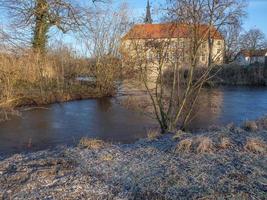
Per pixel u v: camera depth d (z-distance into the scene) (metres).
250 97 26.03
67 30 27.33
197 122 15.31
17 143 11.97
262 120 10.99
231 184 5.12
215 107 20.19
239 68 39.88
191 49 11.55
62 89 24.77
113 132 13.72
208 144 7.05
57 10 26.53
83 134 13.41
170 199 4.84
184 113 12.86
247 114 17.92
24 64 23.34
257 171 5.61
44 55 25.81
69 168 6.44
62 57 27.89
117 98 24.52
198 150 6.86
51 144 11.83
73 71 28.19
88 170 6.20
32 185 5.60
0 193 5.35
